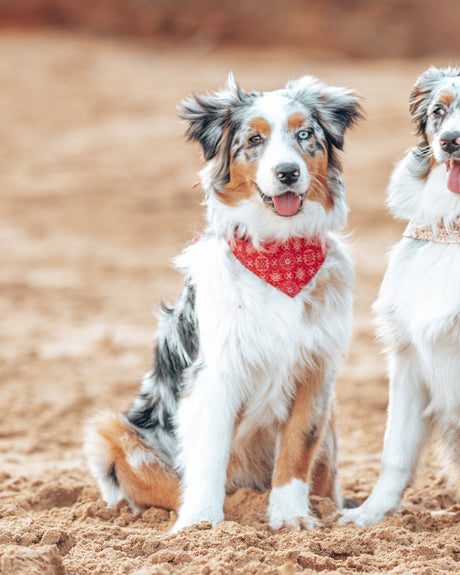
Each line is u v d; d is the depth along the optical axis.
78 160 27.61
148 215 23.03
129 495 6.71
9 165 27.59
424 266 5.99
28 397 11.12
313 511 6.27
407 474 6.33
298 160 5.81
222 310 6.01
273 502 6.13
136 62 42.88
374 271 17.80
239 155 6.07
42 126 31.45
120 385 11.59
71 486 7.18
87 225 22.52
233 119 6.16
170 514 6.45
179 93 35.22
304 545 5.29
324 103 6.29
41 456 9.19
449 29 49.38
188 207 23.47
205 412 6.07
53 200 24.38
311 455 6.21
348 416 10.40
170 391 6.61
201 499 5.99
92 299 16.61
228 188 6.17
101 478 6.80
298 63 44.66
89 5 50.00
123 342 13.74
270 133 6.00
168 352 6.63
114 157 27.62
